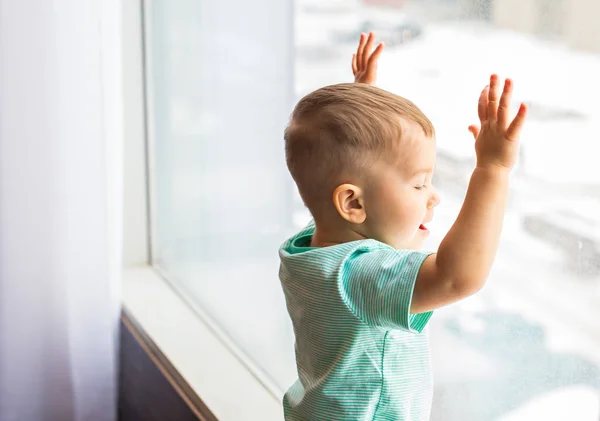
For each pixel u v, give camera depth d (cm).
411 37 110
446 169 106
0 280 171
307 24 132
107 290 176
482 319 103
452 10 102
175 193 189
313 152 90
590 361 87
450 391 111
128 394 186
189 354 160
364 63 107
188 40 172
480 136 81
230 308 167
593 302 86
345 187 88
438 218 109
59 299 173
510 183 96
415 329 88
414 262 83
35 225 169
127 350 183
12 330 173
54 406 178
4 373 175
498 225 80
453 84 103
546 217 91
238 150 158
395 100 88
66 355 176
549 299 92
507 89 78
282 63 140
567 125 86
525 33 91
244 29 150
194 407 147
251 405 141
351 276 86
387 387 90
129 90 197
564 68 86
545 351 93
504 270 98
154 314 179
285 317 146
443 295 81
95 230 172
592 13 82
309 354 94
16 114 162
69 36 160
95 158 169
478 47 98
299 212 142
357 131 87
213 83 164
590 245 85
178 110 181
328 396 92
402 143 86
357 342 89
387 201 88
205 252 177
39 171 166
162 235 200
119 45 171
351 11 122
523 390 97
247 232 158
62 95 163
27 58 160
